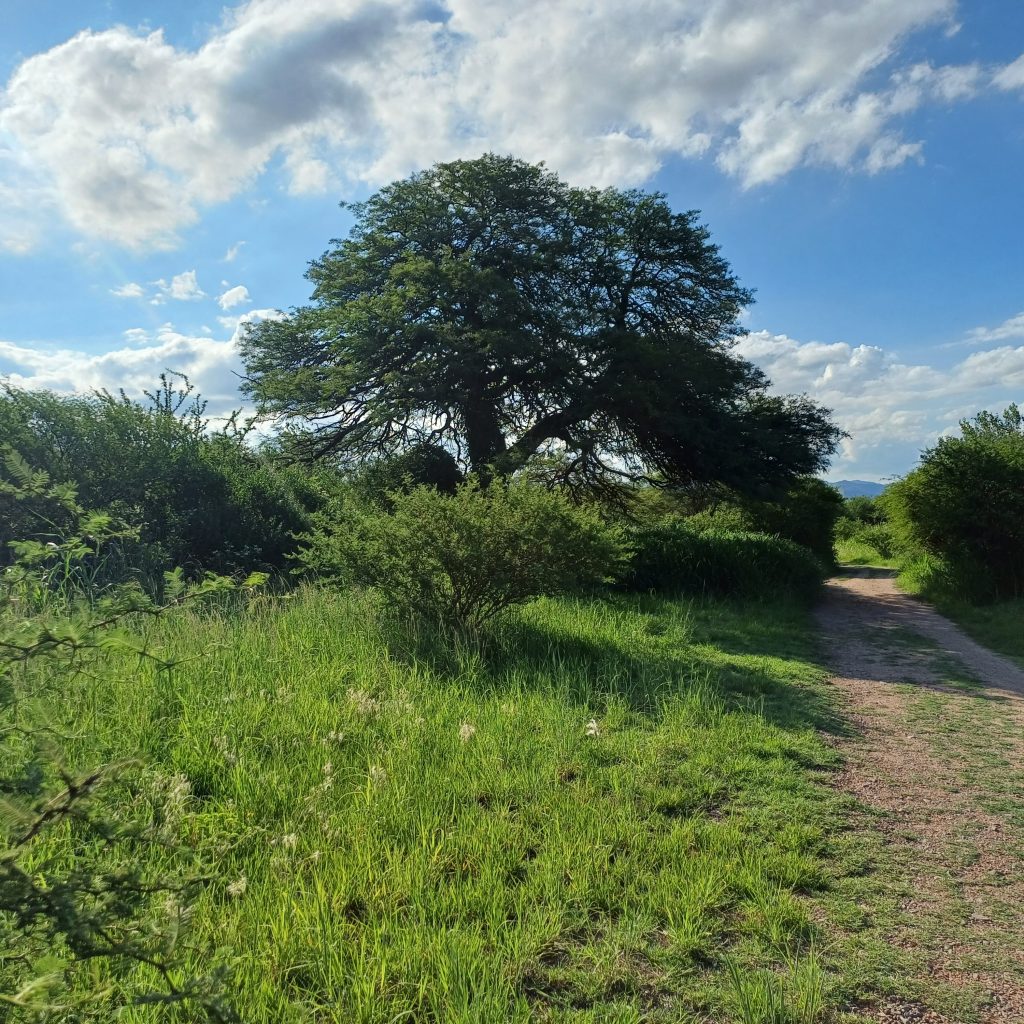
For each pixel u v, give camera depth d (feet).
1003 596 59.82
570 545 29.04
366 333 67.97
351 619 28.14
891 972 10.14
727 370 77.15
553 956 10.09
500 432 79.05
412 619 28.35
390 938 9.99
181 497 38.96
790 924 11.16
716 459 74.84
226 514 39.73
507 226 73.72
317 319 75.10
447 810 14.08
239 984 8.68
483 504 29.60
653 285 81.46
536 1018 8.87
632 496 89.04
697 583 56.08
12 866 4.75
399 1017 8.58
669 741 19.16
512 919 10.87
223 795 13.57
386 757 15.75
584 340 71.00
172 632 20.08
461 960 9.43
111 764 5.15
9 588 6.33
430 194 76.07
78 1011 5.46
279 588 35.73
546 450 77.10
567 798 14.93
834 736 21.67
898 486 68.13
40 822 4.93
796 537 111.24
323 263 82.23
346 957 9.55
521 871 12.21
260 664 20.99
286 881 10.92
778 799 16.16
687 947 10.33
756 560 57.62
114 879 5.20
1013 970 10.32
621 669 26.50
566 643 29.48
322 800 13.55
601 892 11.50
